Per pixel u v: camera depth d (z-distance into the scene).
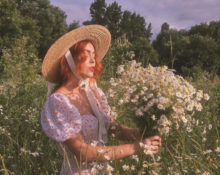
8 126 2.96
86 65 1.97
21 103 3.70
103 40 2.32
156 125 1.82
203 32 48.88
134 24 56.38
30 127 3.01
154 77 1.88
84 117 1.91
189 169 2.06
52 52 2.00
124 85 1.92
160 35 50.66
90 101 1.97
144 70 1.96
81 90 2.00
